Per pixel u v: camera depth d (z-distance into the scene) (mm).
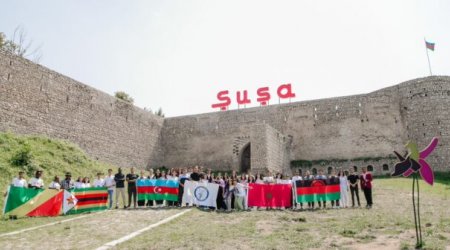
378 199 19031
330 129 41312
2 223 12484
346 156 39781
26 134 26953
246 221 12922
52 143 27438
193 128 46156
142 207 16688
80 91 33031
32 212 14148
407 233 10133
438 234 9844
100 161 34219
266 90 45562
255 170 32469
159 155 45125
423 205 16344
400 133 37938
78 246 9141
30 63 28203
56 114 30016
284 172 38188
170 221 12719
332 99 42250
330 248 8695
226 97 46781
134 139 40156
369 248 8617
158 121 45938
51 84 29938
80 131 32344
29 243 9508
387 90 39812
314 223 12336
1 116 25234
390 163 37438
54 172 22906
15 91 26578
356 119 40469
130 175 17234
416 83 37531
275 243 9312
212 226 11906
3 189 17578
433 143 9172
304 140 42031
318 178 17328
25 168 21250
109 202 17016
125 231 11078
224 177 18031
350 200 19094
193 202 16781
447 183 28484
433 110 35875
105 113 35906
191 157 44969
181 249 8820
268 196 16922
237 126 44406
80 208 15594
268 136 33688
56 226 11969
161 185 17469
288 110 43531
